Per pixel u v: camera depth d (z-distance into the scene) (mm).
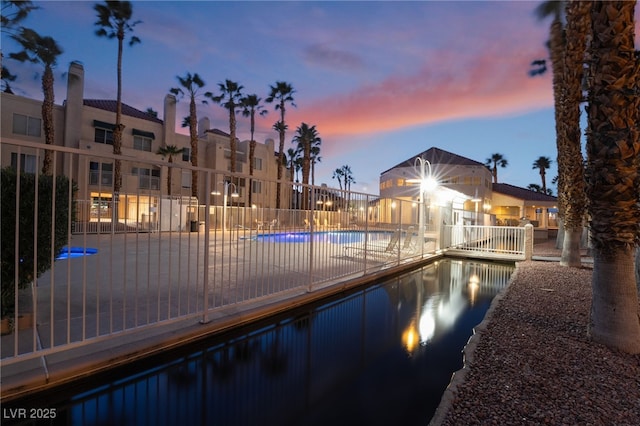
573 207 9422
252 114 31422
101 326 3682
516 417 2320
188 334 3729
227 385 3008
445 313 5383
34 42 17781
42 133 21484
